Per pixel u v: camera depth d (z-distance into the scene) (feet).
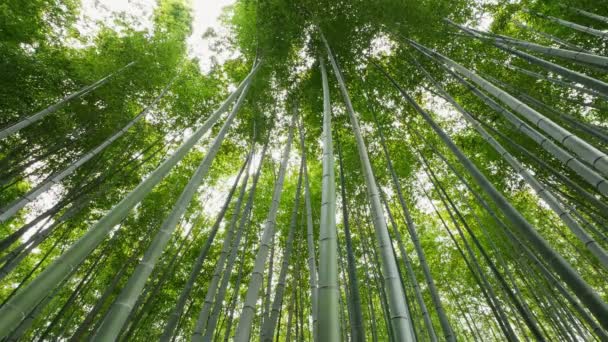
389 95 21.80
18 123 13.87
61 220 14.87
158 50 20.40
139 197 7.37
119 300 5.39
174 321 9.77
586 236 9.51
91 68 18.93
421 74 20.85
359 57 20.01
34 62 16.48
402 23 17.07
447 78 21.11
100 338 4.72
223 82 24.61
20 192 20.66
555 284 11.46
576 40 19.97
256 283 9.16
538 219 23.80
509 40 15.10
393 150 22.66
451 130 23.81
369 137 22.11
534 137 9.54
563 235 21.21
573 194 19.22
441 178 24.35
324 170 8.16
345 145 21.66
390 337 11.44
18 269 22.93
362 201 18.69
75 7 19.26
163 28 22.40
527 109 9.27
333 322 4.75
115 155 20.83
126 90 19.62
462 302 27.58
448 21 18.15
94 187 16.94
